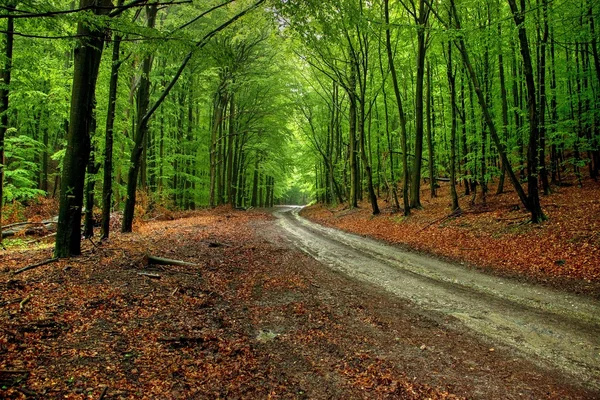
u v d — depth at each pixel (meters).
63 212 8.84
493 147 18.53
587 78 16.12
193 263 9.52
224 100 31.09
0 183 11.52
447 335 5.45
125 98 14.99
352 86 24.80
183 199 33.16
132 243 11.58
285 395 3.78
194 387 3.81
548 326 5.66
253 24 14.47
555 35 15.39
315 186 48.81
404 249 13.22
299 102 32.12
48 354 4.11
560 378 4.16
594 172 17.45
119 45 11.60
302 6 10.26
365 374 4.25
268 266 10.07
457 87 20.95
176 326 5.42
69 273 7.41
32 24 6.00
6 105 11.12
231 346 4.91
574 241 9.75
